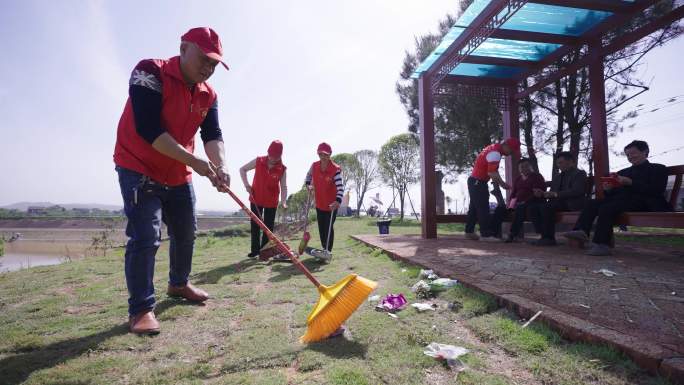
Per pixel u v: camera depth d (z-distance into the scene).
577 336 1.88
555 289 2.76
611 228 4.52
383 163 23.95
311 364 1.76
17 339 2.18
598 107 6.32
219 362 1.87
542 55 7.39
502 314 2.37
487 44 6.90
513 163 8.30
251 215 2.67
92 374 1.76
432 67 7.40
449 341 1.99
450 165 14.16
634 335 1.82
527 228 8.82
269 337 2.15
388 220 9.15
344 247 6.90
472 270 3.51
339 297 2.18
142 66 2.45
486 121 12.21
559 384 1.50
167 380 1.67
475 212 6.89
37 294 3.55
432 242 6.37
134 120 2.39
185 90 2.54
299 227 14.10
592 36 6.43
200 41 2.39
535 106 11.79
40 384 1.66
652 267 3.65
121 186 2.50
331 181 5.62
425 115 7.45
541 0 5.39
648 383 1.46
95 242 10.49
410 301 2.78
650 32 5.57
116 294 3.42
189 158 2.43
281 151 5.83
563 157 5.68
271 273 4.30
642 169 4.43
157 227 2.53
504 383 1.52
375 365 1.72
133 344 2.13
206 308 2.87
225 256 6.16
